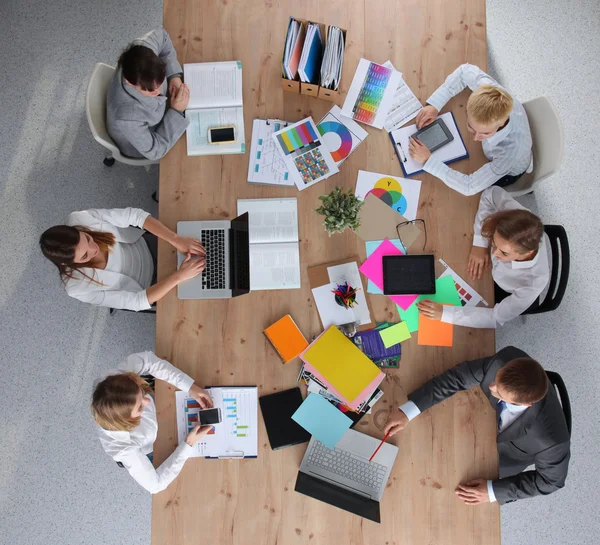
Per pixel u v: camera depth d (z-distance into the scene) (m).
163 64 1.83
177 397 1.97
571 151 2.86
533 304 2.27
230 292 1.98
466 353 2.00
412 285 2.01
